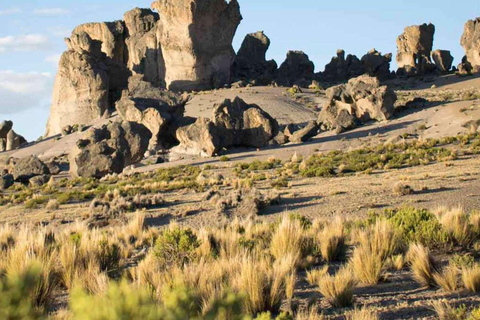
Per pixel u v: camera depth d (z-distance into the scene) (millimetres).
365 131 74375
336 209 25609
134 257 14078
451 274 8648
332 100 82625
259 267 8758
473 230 12859
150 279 9164
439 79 150750
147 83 92125
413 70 160875
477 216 14172
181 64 136250
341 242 12406
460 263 9812
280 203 28656
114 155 60812
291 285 8586
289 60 165250
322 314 7152
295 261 11086
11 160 76062
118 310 3371
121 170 61188
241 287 7746
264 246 14023
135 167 66500
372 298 8258
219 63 139250
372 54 166000
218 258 11383
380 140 67750
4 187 55125
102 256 10891
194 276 8195
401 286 9070
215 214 26656
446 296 8180
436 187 30266
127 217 26953
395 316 7176
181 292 4441
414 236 12812
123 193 38875
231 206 27922
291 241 12406
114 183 53812
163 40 138125
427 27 169125
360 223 17594
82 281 8828
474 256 11648
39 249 10109
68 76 131625
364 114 79750
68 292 9031
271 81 150250
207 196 32156
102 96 130250
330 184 36688
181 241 11805
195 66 135875
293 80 160000
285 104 116000
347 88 83125
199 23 136500
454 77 150125
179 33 136375
